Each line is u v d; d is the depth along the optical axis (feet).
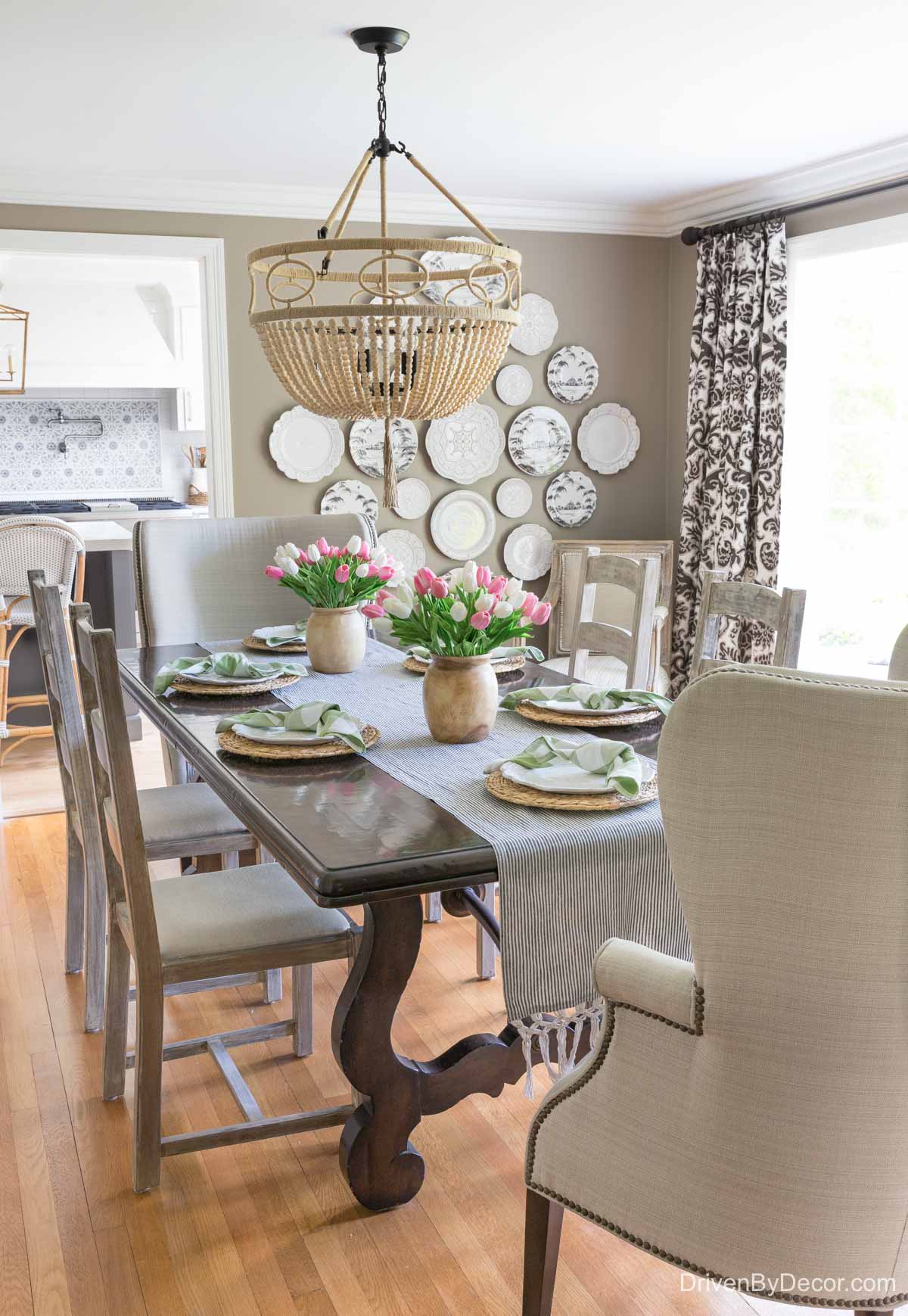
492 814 6.04
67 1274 6.20
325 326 8.23
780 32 10.00
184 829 8.82
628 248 18.52
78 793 8.57
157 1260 6.31
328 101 12.01
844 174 14.79
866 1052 4.01
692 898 4.17
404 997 9.41
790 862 3.87
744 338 16.37
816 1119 4.13
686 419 18.48
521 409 18.35
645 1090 4.61
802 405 16.53
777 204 16.15
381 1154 6.61
